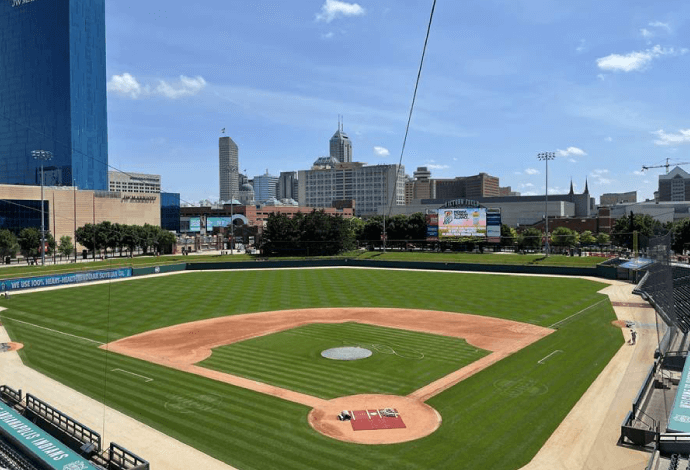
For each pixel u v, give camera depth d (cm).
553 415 3181
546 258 11919
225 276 10388
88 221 15038
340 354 4550
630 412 2947
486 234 13188
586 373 4000
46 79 19850
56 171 19938
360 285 9106
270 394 3553
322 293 8169
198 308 6825
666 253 4162
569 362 4303
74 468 2386
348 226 14975
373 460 2623
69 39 19425
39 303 7131
